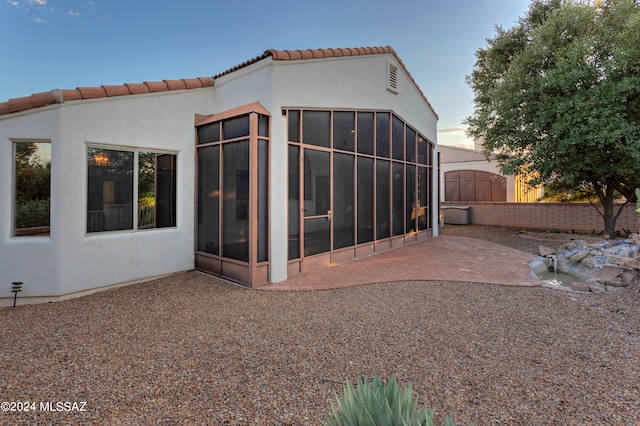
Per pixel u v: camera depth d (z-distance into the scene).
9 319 4.46
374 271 7.22
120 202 5.99
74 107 5.35
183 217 6.91
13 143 5.07
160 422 2.37
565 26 10.31
